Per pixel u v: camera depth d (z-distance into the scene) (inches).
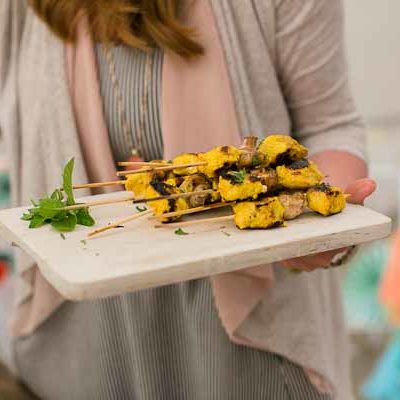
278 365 58.3
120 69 56.7
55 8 55.6
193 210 45.0
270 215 43.7
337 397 61.4
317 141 57.4
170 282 40.2
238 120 54.5
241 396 58.4
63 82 56.9
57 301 61.0
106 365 61.1
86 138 57.4
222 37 53.8
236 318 55.0
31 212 46.3
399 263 90.0
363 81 107.0
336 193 45.3
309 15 53.6
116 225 44.3
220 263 41.0
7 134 59.6
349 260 52.1
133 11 52.7
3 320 76.6
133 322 58.4
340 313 63.9
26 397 66.1
